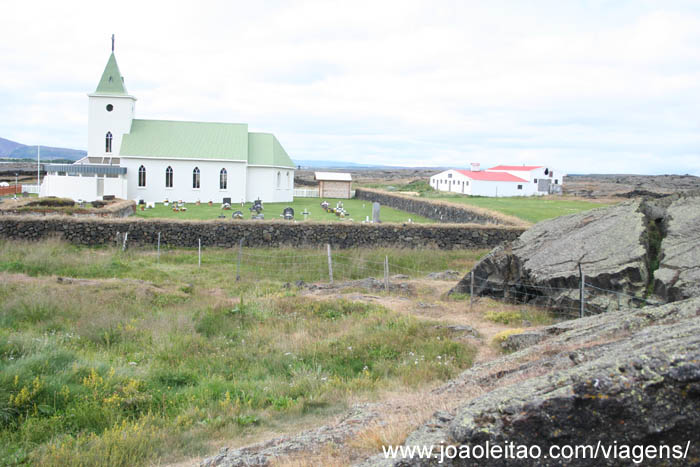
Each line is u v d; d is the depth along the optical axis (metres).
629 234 17.47
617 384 5.55
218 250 31.27
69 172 55.66
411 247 32.62
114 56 62.66
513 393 6.11
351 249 31.72
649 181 129.50
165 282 22.83
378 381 11.84
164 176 59.91
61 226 31.02
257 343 14.91
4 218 30.42
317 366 12.99
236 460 7.49
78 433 9.21
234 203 61.03
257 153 64.19
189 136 62.62
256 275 25.91
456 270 27.98
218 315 17.19
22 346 12.91
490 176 83.44
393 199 60.56
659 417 5.40
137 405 10.49
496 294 20.06
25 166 138.50
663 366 5.58
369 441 7.34
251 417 9.85
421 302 19.34
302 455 7.48
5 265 23.86
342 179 77.25
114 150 62.31
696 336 6.20
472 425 5.84
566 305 16.59
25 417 9.60
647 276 15.91
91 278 23.08
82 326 15.67
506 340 13.28
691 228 16.88
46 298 17.66
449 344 13.82
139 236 31.56
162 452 8.62
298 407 10.33
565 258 17.67
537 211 48.81
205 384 11.73
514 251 19.80
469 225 33.09
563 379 5.97
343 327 16.25
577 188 102.06
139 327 15.98
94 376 11.09
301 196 78.50
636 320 9.41
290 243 32.41
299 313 17.95
